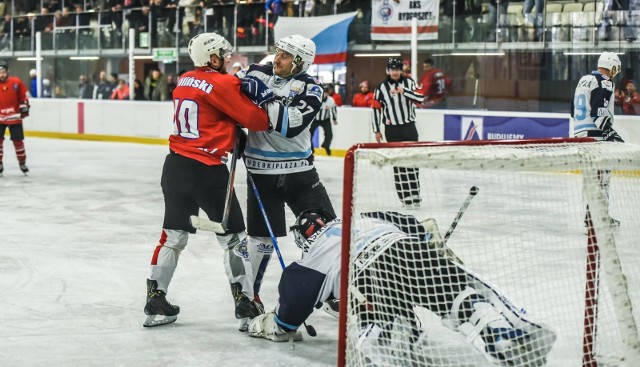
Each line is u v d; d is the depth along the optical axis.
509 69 23.72
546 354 5.59
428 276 5.66
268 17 28.23
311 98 7.20
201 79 7.15
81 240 11.76
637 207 6.61
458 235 10.45
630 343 5.45
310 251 6.27
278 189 7.52
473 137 22.70
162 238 7.36
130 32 30.12
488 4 23.98
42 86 33.88
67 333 7.24
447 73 24.70
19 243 11.52
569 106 22.83
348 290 5.47
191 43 7.24
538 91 23.25
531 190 13.58
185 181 7.20
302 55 7.18
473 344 5.58
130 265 10.11
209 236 11.98
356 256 5.71
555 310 7.02
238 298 7.31
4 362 6.45
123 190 17.33
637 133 20.17
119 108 30.69
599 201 5.50
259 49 28.53
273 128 7.10
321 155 25.72
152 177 19.75
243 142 7.56
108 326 7.47
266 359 6.53
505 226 11.12
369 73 27.12
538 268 8.94
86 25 32.56
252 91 7.11
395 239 5.75
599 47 22.30
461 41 24.55
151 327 7.45
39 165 22.34
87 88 32.56
